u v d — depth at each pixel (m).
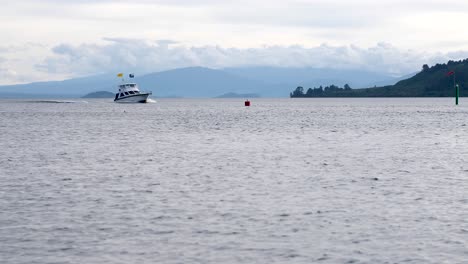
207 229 35.94
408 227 36.28
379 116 194.50
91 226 36.72
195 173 58.62
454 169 60.94
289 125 143.88
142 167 63.28
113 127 137.38
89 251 31.83
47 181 53.53
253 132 119.31
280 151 80.38
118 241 33.53
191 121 165.00
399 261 30.17
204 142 95.50
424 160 69.12
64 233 35.09
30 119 181.00
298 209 41.28
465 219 38.16
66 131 123.50
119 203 43.38
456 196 45.69
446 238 33.84
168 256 31.05
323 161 68.56
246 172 59.31
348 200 44.44
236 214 39.75
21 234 34.88
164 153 77.88
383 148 84.56
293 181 53.47
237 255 31.16
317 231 35.47
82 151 80.62
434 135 109.56
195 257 30.88
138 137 106.62
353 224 37.06
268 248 32.25
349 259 30.50
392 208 41.56
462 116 189.25
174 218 38.72
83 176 56.62
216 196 46.06
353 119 174.25
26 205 42.75
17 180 54.12
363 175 57.12
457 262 29.94
